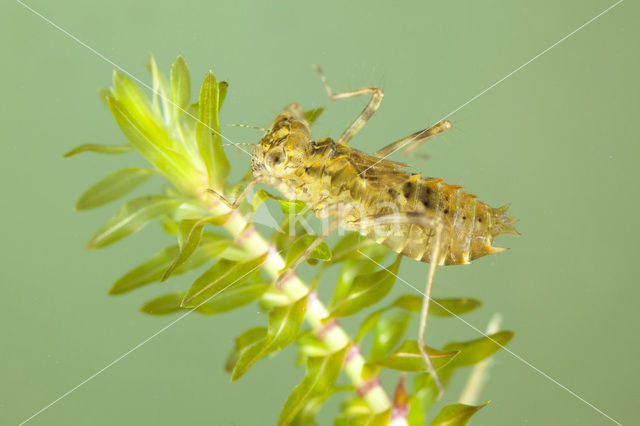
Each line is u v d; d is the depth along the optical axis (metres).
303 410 0.14
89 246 0.15
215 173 0.15
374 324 0.15
